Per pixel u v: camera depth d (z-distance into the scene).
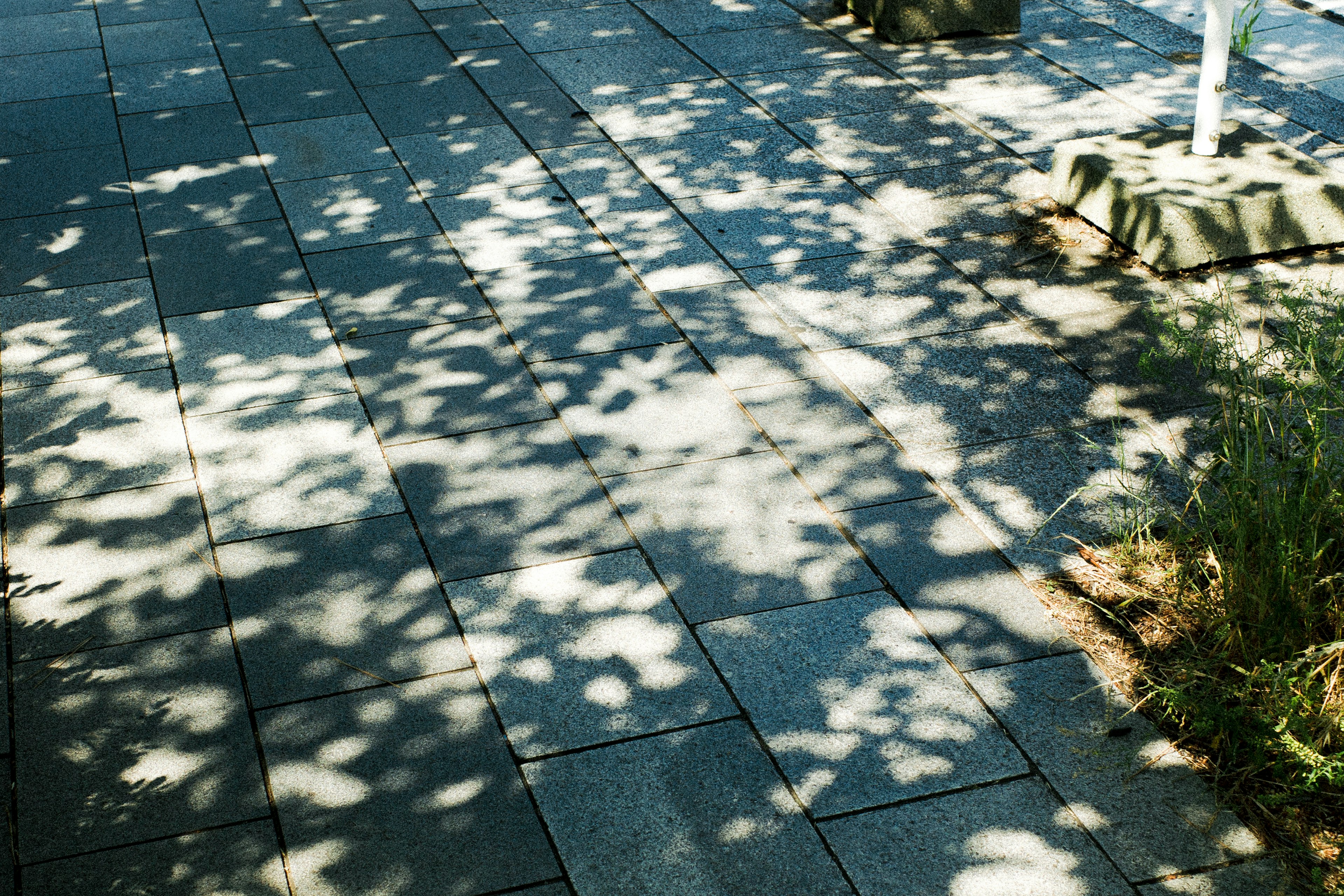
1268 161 7.11
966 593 4.65
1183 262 6.72
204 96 9.27
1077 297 6.58
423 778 3.94
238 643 4.48
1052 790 3.87
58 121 8.89
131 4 11.30
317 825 3.79
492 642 4.47
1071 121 8.58
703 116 8.86
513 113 8.94
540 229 7.36
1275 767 3.83
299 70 9.73
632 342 6.25
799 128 8.63
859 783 3.90
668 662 4.38
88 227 7.44
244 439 5.56
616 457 5.42
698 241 7.20
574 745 4.05
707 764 3.98
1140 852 3.66
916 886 3.57
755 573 4.76
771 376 5.96
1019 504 5.11
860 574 4.75
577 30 10.54
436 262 7.00
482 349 6.21
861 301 6.58
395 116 8.91
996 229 7.28
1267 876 3.58
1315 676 4.11
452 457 5.43
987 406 5.72
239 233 7.34
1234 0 6.80
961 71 9.52
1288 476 4.57
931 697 4.21
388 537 4.98
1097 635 4.45
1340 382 5.02
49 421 5.70
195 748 4.06
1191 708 4.02
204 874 3.63
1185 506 4.89
